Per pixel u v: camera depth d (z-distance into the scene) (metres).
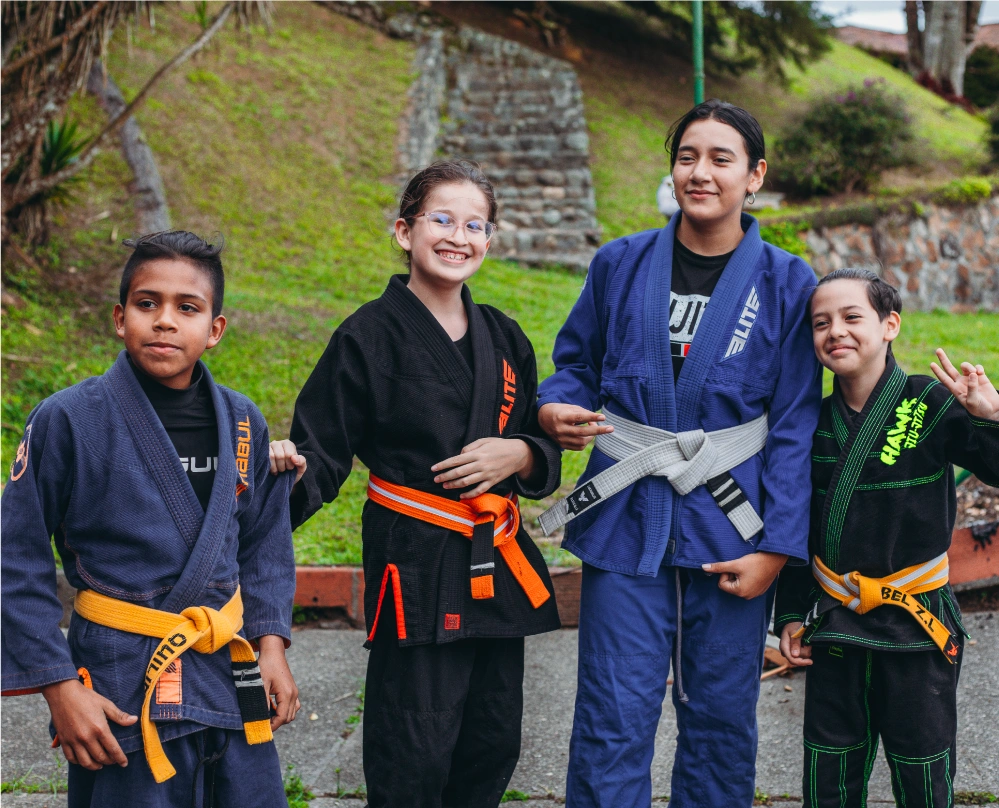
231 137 10.47
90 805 1.90
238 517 2.08
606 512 2.38
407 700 2.18
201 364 2.06
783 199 12.45
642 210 11.48
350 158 10.94
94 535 1.89
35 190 6.94
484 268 9.59
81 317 6.73
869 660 2.28
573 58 15.14
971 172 13.84
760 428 2.37
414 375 2.26
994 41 25.98
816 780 2.33
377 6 14.33
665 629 2.34
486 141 12.18
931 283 11.62
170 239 1.95
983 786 2.69
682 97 14.96
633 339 2.40
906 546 2.27
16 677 1.80
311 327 7.09
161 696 1.84
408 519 2.23
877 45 26.09
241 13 6.91
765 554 2.26
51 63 6.51
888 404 2.29
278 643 2.07
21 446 1.89
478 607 2.23
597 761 2.28
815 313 2.32
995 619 3.67
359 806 2.69
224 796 1.94
